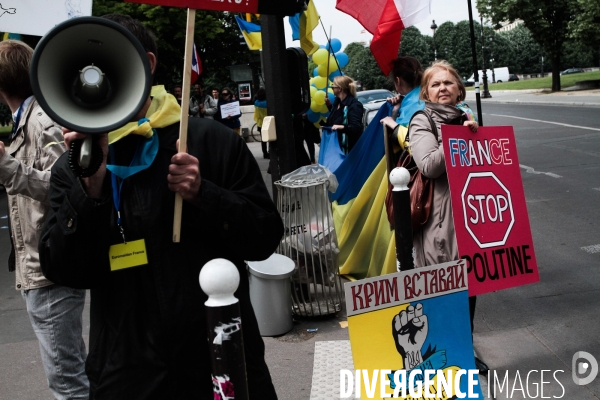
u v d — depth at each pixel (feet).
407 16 15.79
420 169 11.71
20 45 9.56
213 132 6.58
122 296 6.22
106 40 5.49
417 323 9.17
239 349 5.66
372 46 16.29
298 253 16.02
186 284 6.15
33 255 9.35
